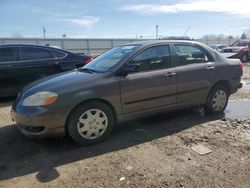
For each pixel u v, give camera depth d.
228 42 49.44
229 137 4.62
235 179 3.33
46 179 3.46
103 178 3.44
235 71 5.94
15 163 3.89
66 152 4.18
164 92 4.95
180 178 3.38
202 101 5.57
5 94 7.54
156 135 4.77
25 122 4.11
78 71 5.05
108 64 4.77
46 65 7.84
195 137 4.63
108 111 4.48
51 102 4.05
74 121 4.21
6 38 33.69
